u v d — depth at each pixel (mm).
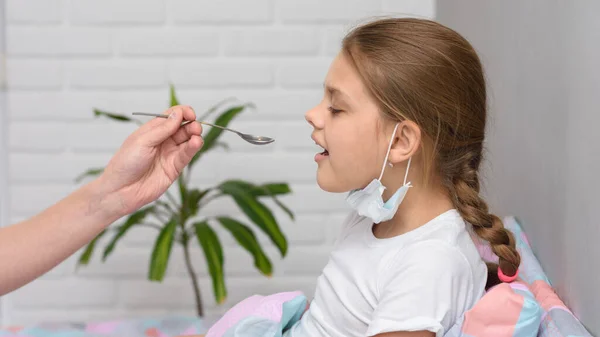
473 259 1143
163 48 2490
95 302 2559
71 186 2541
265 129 2508
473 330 1060
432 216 1162
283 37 2482
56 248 1167
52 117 2520
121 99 2510
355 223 1275
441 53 1133
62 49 2494
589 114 1127
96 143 2529
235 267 2547
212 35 2482
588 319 1145
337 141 1136
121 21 2482
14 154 2533
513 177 1602
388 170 1153
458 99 1144
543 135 1377
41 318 2566
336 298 1202
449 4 2256
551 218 1333
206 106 2506
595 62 1099
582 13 1159
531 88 1453
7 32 2490
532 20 1437
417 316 1032
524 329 1063
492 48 1761
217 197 2418
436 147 1144
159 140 1156
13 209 2547
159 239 2035
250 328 1255
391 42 1131
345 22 2471
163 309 2561
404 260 1102
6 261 1139
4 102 2523
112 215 1185
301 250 2541
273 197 2176
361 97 1124
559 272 1291
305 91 2496
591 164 1120
